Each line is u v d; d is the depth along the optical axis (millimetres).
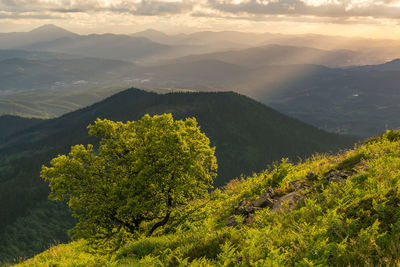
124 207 14914
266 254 5594
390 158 9734
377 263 4555
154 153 16375
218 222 11352
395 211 5805
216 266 5844
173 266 6977
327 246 5039
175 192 16250
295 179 12250
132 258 9867
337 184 8547
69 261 12844
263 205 10328
